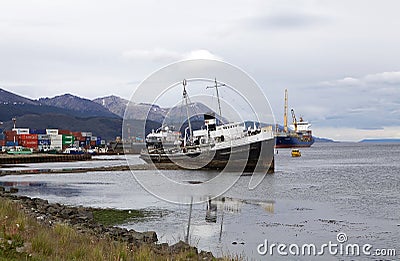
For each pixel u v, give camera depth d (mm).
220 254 18875
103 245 15117
